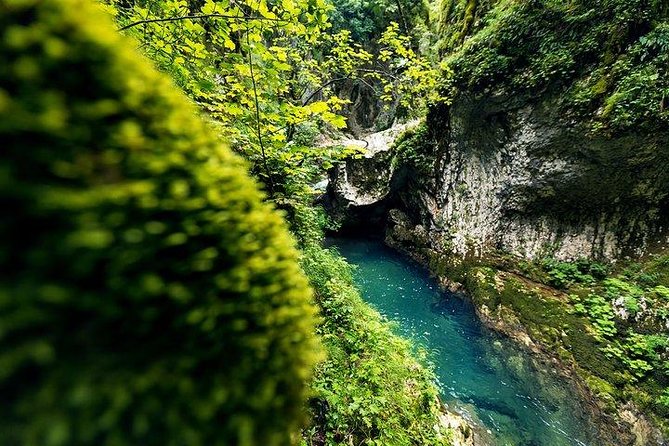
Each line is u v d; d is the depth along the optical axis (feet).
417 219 50.44
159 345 2.46
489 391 22.29
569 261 29.30
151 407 2.32
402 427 13.17
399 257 48.44
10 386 1.94
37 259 1.97
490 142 34.35
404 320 30.48
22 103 2.07
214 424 2.61
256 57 13.34
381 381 14.14
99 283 2.22
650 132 22.16
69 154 2.22
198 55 12.66
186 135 3.10
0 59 2.09
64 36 2.31
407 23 57.77
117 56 2.62
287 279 3.65
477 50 32.35
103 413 2.10
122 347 2.29
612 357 21.88
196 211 2.91
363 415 11.93
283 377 3.23
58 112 2.17
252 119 14.61
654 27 22.03
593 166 26.02
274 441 3.01
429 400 15.72
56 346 2.02
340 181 56.34
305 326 3.67
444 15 45.57
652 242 25.46
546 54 27.04
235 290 3.03
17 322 1.87
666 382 19.66
